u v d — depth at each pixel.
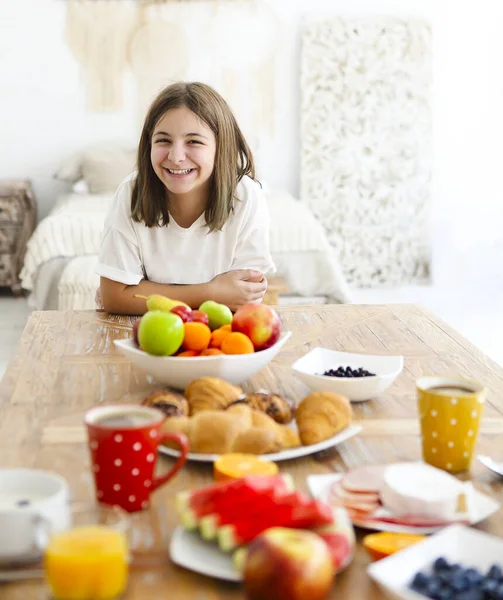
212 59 5.35
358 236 5.55
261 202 2.09
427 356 1.60
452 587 0.75
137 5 5.26
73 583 0.74
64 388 1.38
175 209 2.01
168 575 0.81
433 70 5.43
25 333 1.74
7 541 0.79
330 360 1.45
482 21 5.38
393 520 0.90
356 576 0.82
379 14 5.36
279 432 1.10
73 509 0.80
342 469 1.07
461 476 1.07
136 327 1.39
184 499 0.86
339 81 5.36
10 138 5.39
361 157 5.46
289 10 5.33
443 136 5.50
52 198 5.48
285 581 0.71
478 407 1.06
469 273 5.59
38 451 1.11
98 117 5.39
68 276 3.96
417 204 5.53
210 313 1.46
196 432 1.06
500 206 5.54
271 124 5.46
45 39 5.29
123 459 0.92
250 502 0.82
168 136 1.86
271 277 3.73
